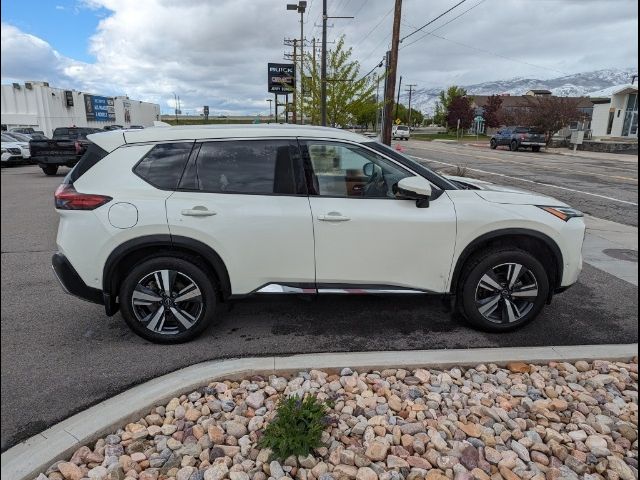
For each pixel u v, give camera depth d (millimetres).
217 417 2875
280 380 3238
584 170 19188
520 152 31953
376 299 4789
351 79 20906
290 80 32656
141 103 58250
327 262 3746
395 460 2482
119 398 3090
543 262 4051
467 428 2750
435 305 4664
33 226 8672
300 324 4270
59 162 17625
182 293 3768
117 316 4461
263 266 3721
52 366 3555
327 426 2744
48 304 4770
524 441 2664
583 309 4633
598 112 39281
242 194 3695
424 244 3768
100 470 2443
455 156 27594
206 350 3793
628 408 2982
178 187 3674
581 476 2441
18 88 34938
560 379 3271
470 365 3438
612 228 8438
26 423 2896
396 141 51844
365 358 3441
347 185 3811
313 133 3820
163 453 2582
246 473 2426
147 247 3664
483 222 3771
